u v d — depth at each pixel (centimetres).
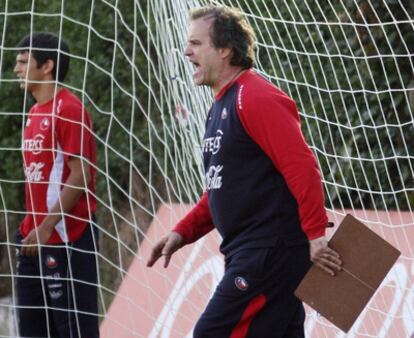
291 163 1703
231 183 1766
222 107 1781
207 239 2620
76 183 2239
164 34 2562
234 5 2920
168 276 2633
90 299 2284
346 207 2984
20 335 2355
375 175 2945
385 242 1736
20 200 3941
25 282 2323
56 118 2248
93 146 2302
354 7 2998
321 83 3023
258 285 1753
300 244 1759
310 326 2439
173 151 3266
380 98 2970
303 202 1702
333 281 1733
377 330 2378
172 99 2831
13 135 3916
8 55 3866
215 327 1770
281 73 2994
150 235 2708
